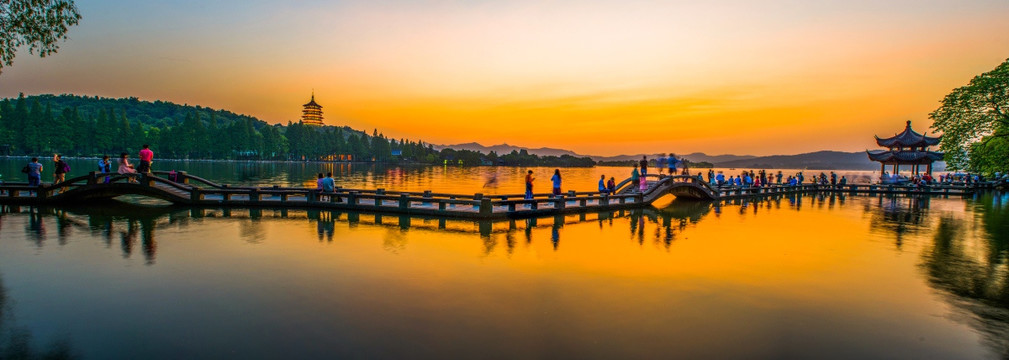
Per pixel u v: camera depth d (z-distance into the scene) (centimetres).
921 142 5312
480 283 920
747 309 798
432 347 617
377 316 727
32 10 1115
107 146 12950
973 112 2434
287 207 2131
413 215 1955
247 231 1463
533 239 1438
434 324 699
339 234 1443
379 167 13950
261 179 5616
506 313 753
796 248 1358
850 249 1350
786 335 688
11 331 646
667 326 712
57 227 1466
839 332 704
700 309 793
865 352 636
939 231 1742
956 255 1275
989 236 1622
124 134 13212
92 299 782
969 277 1034
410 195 2091
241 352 593
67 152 12681
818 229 1770
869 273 1062
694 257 1206
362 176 7356
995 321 759
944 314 789
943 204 3055
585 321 726
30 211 1828
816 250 1330
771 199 3397
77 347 601
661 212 2338
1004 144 2338
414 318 722
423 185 4922
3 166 6919
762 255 1248
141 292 823
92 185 2106
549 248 1292
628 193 2736
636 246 1351
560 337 661
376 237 1405
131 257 1079
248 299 796
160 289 842
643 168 2753
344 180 6000
